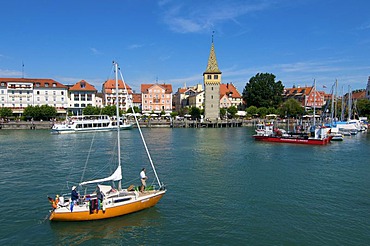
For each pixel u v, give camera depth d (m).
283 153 54.88
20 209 25.70
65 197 26.52
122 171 39.50
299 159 48.91
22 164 43.19
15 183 33.50
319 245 20.20
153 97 154.00
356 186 33.12
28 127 104.19
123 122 104.25
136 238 21.02
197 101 157.62
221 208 26.34
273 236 21.36
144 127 116.94
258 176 37.22
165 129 109.62
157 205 26.80
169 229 22.30
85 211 22.48
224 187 32.44
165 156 50.38
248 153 54.56
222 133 93.69
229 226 22.88
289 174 38.38
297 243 20.44
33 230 21.94
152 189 27.59
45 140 71.38
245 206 26.86
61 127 89.31
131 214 24.56
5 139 72.88
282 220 23.98
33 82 125.94
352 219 24.23
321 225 23.12
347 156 51.94
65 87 130.62
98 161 45.69
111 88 146.00
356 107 123.06
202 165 43.44
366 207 26.81
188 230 22.19
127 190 25.97
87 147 59.97
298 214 25.16
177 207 26.41
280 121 138.12
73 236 21.11
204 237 21.20
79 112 134.75
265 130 77.19
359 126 99.81
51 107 115.94
